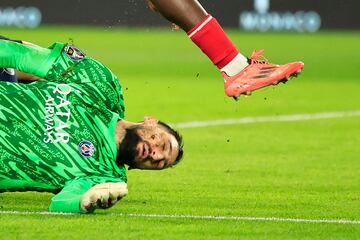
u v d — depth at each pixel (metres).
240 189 16.81
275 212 14.53
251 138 23.80
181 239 12.38
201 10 14.39
